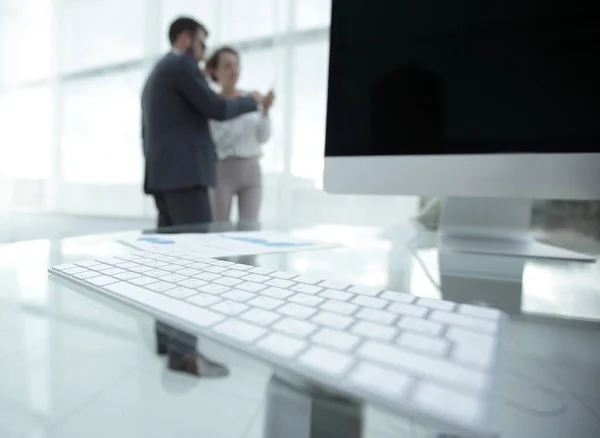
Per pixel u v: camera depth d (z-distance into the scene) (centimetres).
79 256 46
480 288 36
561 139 46
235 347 19
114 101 328
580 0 45
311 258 48
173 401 16
